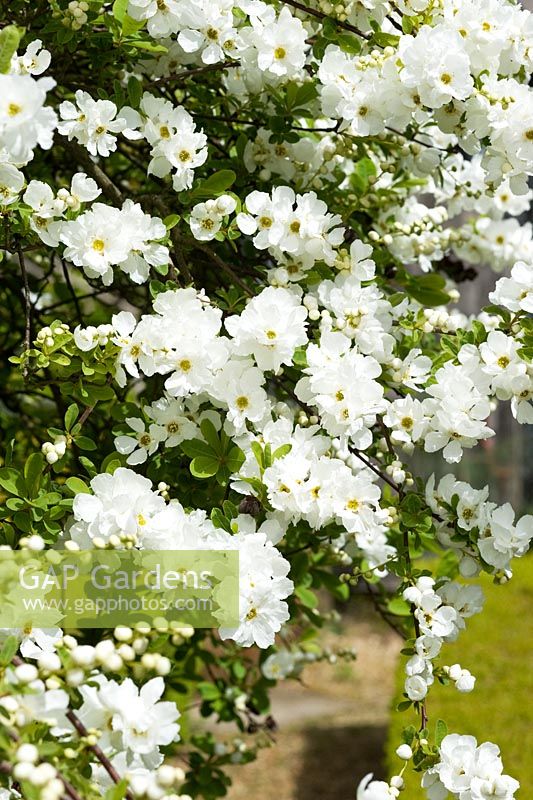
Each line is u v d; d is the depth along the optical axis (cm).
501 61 115
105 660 99
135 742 100
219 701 145
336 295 114
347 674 413
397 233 129
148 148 130
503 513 112
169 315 110
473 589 114
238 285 118
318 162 124
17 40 103
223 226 115
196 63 121
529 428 416
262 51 115
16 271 139
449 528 114
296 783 294
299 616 150
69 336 110
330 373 110
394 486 115
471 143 116
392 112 115
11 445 111
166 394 114
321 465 109
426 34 112
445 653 223
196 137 114
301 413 114
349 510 110
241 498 114
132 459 112
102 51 118
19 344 139
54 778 97
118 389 126
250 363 111
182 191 117
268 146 122
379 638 452
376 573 133
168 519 107
